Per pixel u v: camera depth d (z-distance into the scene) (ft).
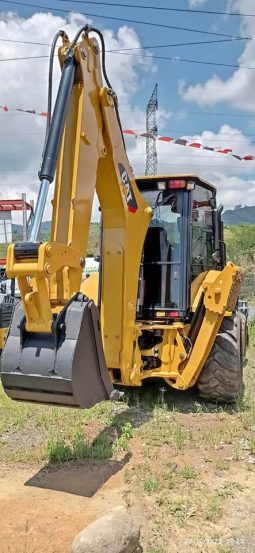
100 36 12.62
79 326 10.27
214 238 19.90
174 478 11.95
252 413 16.43
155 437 14.43
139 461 12.94
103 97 12.54
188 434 14.62
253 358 26.61
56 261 10.03
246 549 9.24
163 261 17.07
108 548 7.84
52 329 10.14
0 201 50.11
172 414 16.55
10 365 10.39
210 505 10.73
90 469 12.48
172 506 10.66
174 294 16.78
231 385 17.11
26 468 12.59
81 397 10.39
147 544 9.34
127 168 13.98
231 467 12.63
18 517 10.17
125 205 13.75
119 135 13.51
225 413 16.71
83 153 11.72
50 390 10.27
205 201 19.45
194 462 12.91
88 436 14.47
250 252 106.83
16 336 10.57
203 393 17.44
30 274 9.67
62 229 11.09
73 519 10.07
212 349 17.22
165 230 17.21
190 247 16.87
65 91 11.22
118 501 10.86
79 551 7.84
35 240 9.93
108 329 13.99
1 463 12.84
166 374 16.29
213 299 16.08
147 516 10.30
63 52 11.91
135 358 14.88
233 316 17.92
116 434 14.57
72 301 10.69
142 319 17.03
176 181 16.93
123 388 19.11
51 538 9.41
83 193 11.68
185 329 16.90
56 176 11.17
